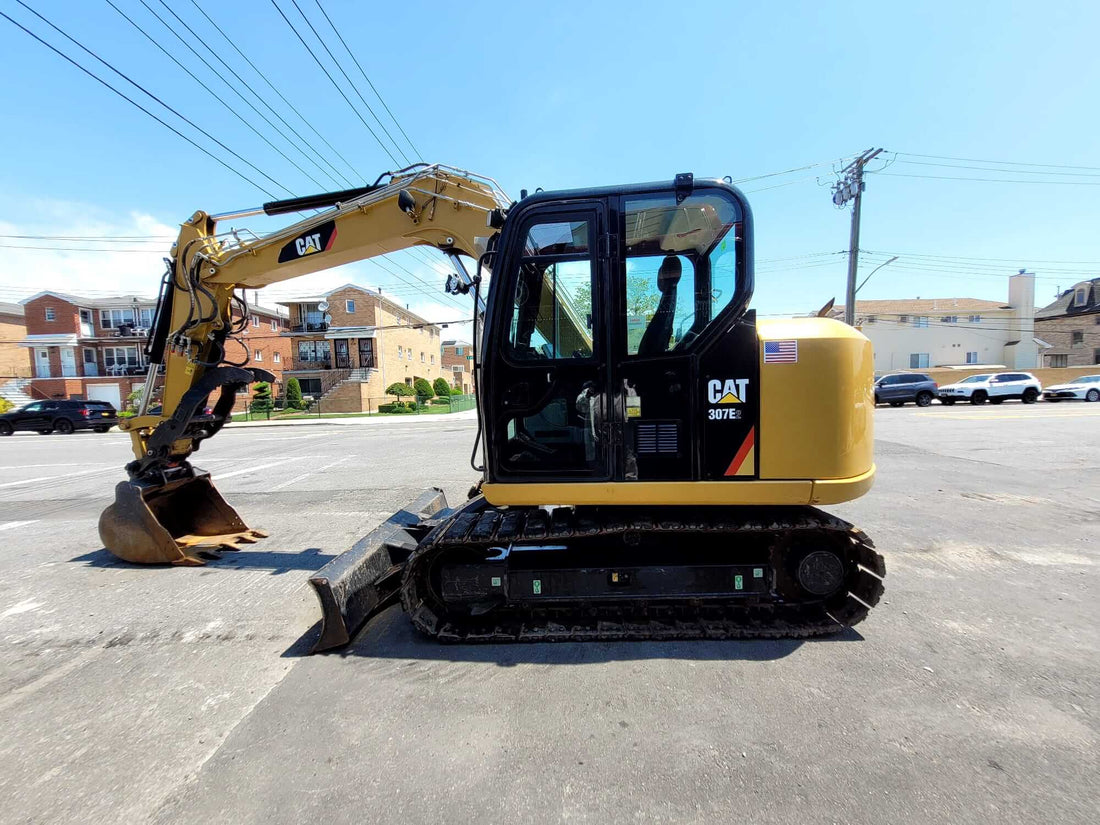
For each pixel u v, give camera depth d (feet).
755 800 6.43
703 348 10.07
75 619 12.39
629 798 6.52
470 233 13.21
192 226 15.71
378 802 6.57
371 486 27.84
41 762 7.52
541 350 10.61
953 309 131.13
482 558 11.18
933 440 38.50
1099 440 37.60
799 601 10.95
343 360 121.08
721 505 10.40
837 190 71.10
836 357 10.03
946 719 7.93
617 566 10.61
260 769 7.23
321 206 15.02
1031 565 14.43
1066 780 6.66
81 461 42.09
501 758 7.31
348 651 10.54
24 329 126.72
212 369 16.21
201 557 16.53
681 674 9.32
